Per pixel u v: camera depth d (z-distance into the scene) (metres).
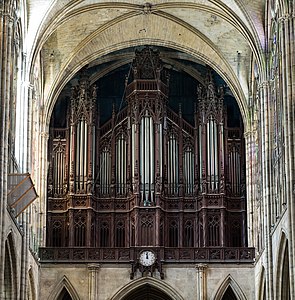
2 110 43.41
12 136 48.75
